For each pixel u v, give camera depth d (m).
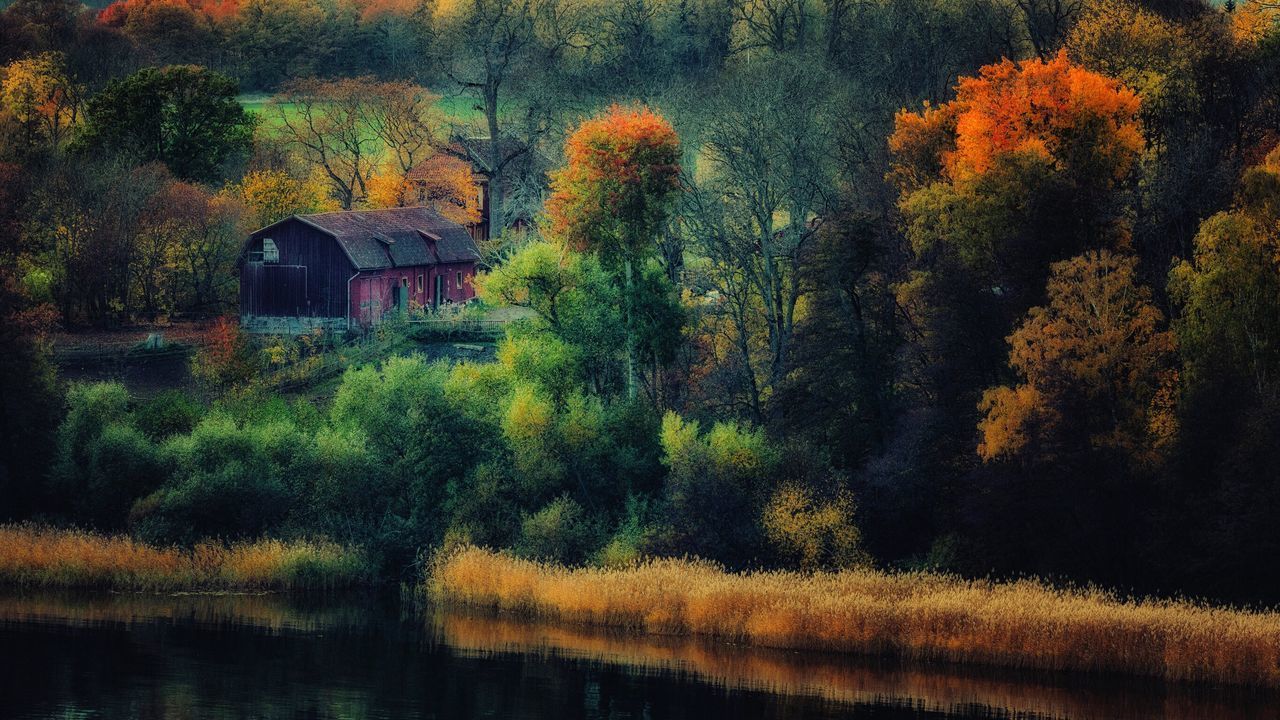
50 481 100.12
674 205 123.38
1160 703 65.25
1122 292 87.31
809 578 82.19
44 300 145.50
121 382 115.81
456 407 99.25
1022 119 104.19
